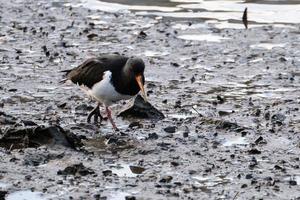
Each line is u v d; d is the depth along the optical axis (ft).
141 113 51.93
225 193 38.58
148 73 63.26
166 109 53.98
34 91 57.67
